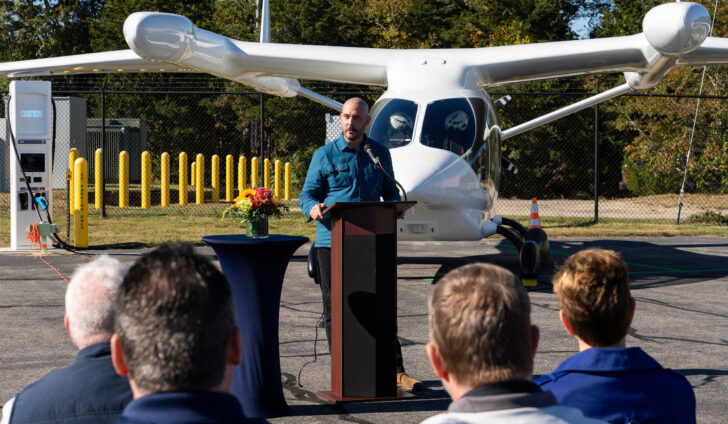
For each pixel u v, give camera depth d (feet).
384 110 31.55
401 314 25.29
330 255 16.75
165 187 72.43
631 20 117.50
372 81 34.94
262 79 42.29
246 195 15.12
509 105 103.71
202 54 32.99
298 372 18.02
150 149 118.52
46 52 130.82
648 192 96.78
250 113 108.27
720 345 20.85
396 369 16.70
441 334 5.04
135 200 79.25
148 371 4.49
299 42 112.47
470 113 31.19
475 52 34.47
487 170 31.91
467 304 4.98
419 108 31.09
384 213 15.33
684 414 7.08
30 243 40.55
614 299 7.06
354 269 15.39
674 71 81.46
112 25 122.83
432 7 120.67
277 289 14.66
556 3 117.91
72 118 84.99
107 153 96.89
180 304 4.53
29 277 31.86
